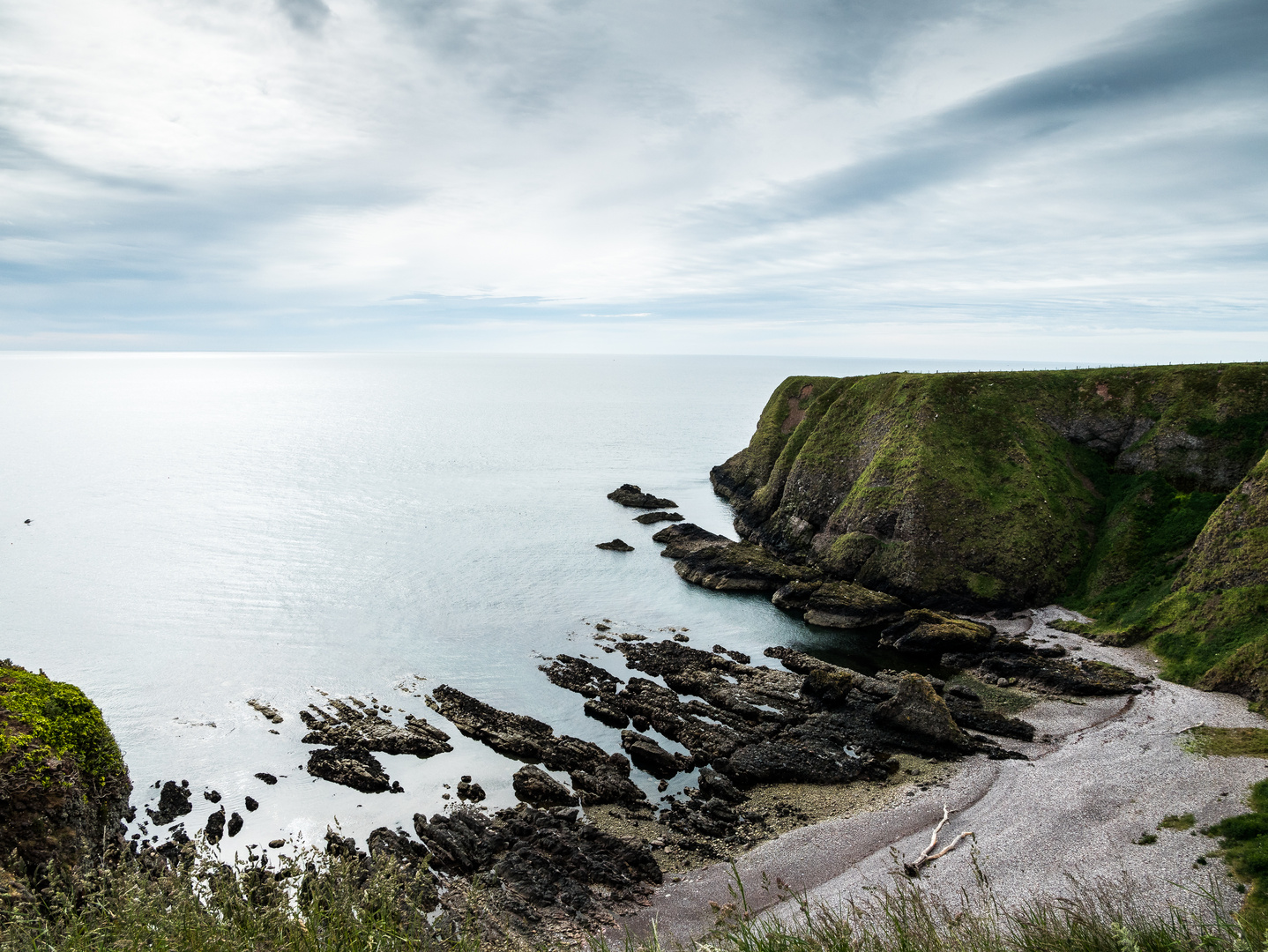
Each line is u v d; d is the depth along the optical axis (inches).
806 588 2869.1
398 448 7578.7
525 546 3757.4
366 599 2920.8
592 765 1724.9
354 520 4308.6
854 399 3887.8
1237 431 2844.5
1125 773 1585.9
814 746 1822.1
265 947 515.2
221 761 1753.2
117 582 3117.6
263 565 3380.9
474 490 5265.8
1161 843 1301.7
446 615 2751.0
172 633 2561.5
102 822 1274.6
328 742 1845.5
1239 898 1091.9
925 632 2438.5
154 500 4859.7
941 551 2851.9
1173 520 2738.7
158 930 480.7
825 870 1359.5
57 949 474.3
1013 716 1959.9
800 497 3693.4
